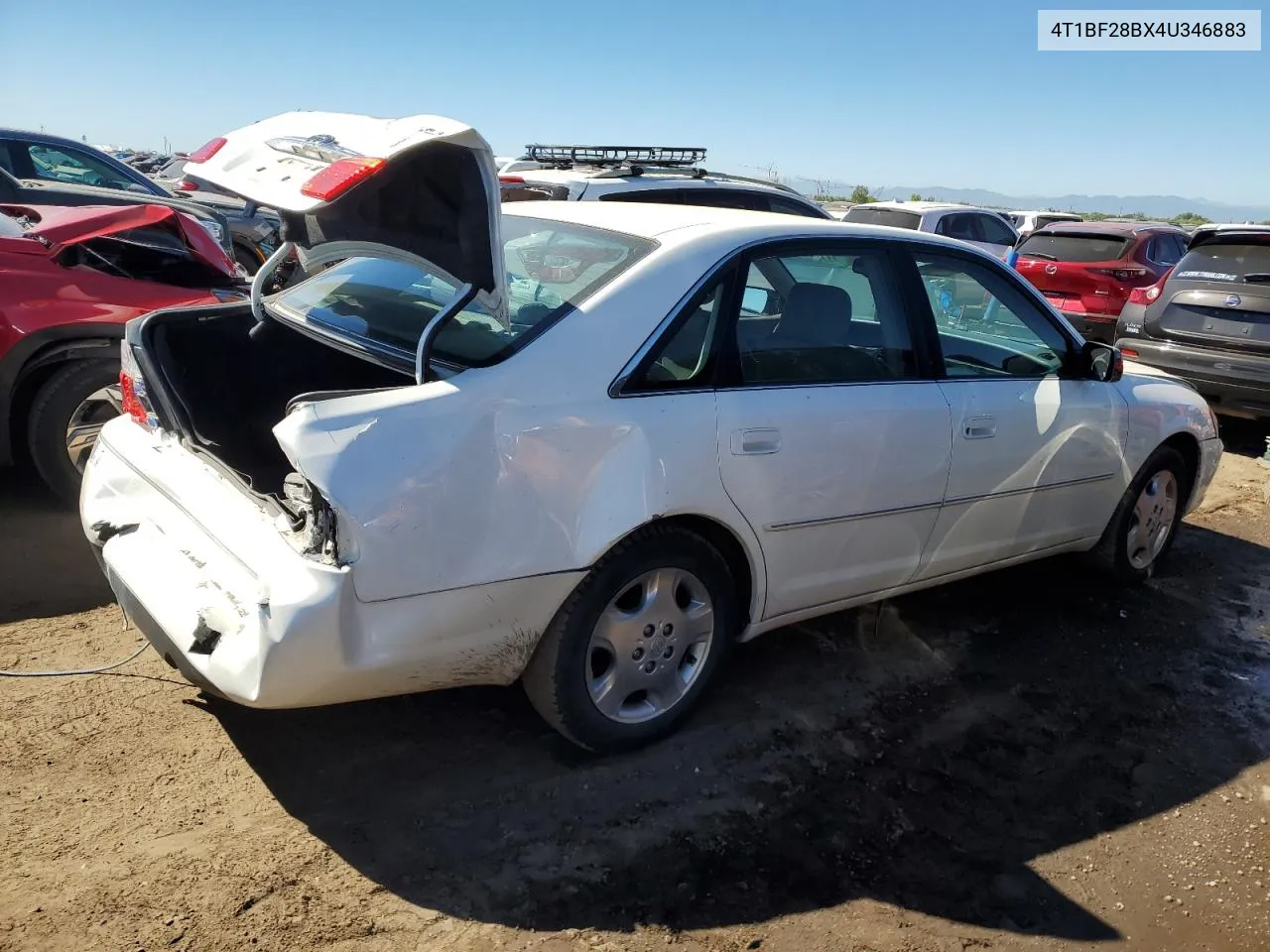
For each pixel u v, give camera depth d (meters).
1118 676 4.06
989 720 3.65
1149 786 3.33
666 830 2.88
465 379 2.68
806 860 2.82
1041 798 3.22
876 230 3.69
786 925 2.57
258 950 2.32
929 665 4.02
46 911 2.36
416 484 2.51
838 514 3.41
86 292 4.61
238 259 11.35
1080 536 4.54
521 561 2.70
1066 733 3.61
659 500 2.90
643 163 9.27
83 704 3.24
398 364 2.91
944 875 2.82
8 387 4.46
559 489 2.74
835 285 3.48
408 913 2.48
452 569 2.60
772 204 8.89
